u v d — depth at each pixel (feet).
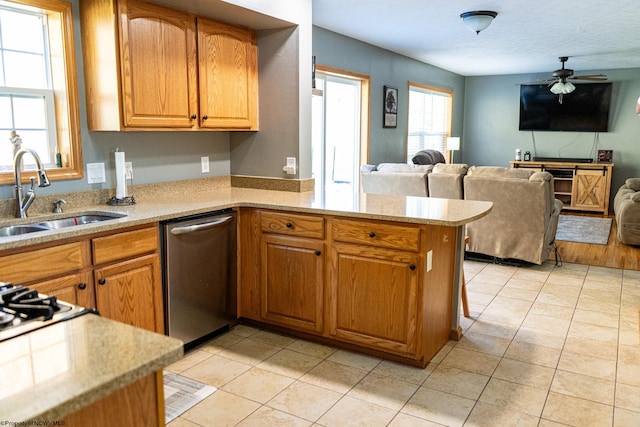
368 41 19.79
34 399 2.73
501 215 15.61
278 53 11.98
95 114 9.48
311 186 12.51
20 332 3.67
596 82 28.55
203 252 9.87
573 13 15.15
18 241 6.79
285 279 10.34
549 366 9.21
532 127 30.73
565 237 20.93
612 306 12.44
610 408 7.79
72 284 7.61
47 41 9.17
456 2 13.94
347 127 20.07
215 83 11.03
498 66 27.58
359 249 9.25
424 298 8.79
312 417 7.53
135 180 10.76
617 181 29.12
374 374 8.91
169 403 7.87
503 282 14.48
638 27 17.16
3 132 8.66
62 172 9.30
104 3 8.89
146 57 9.48
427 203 10.14
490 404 7.91
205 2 9.64
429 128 28.02
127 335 3.64
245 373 8.92
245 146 12.89
